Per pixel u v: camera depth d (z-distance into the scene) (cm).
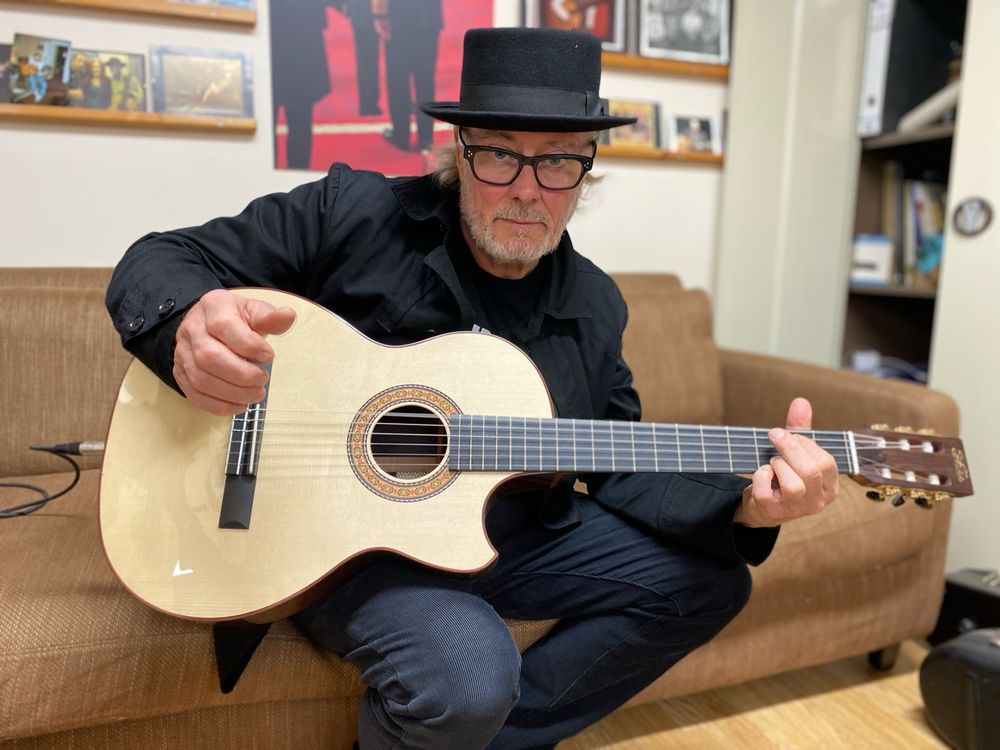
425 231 110
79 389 138
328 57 171
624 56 201
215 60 162
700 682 135
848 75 199
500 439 94
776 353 224
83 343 139
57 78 151
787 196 218
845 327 214
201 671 94
